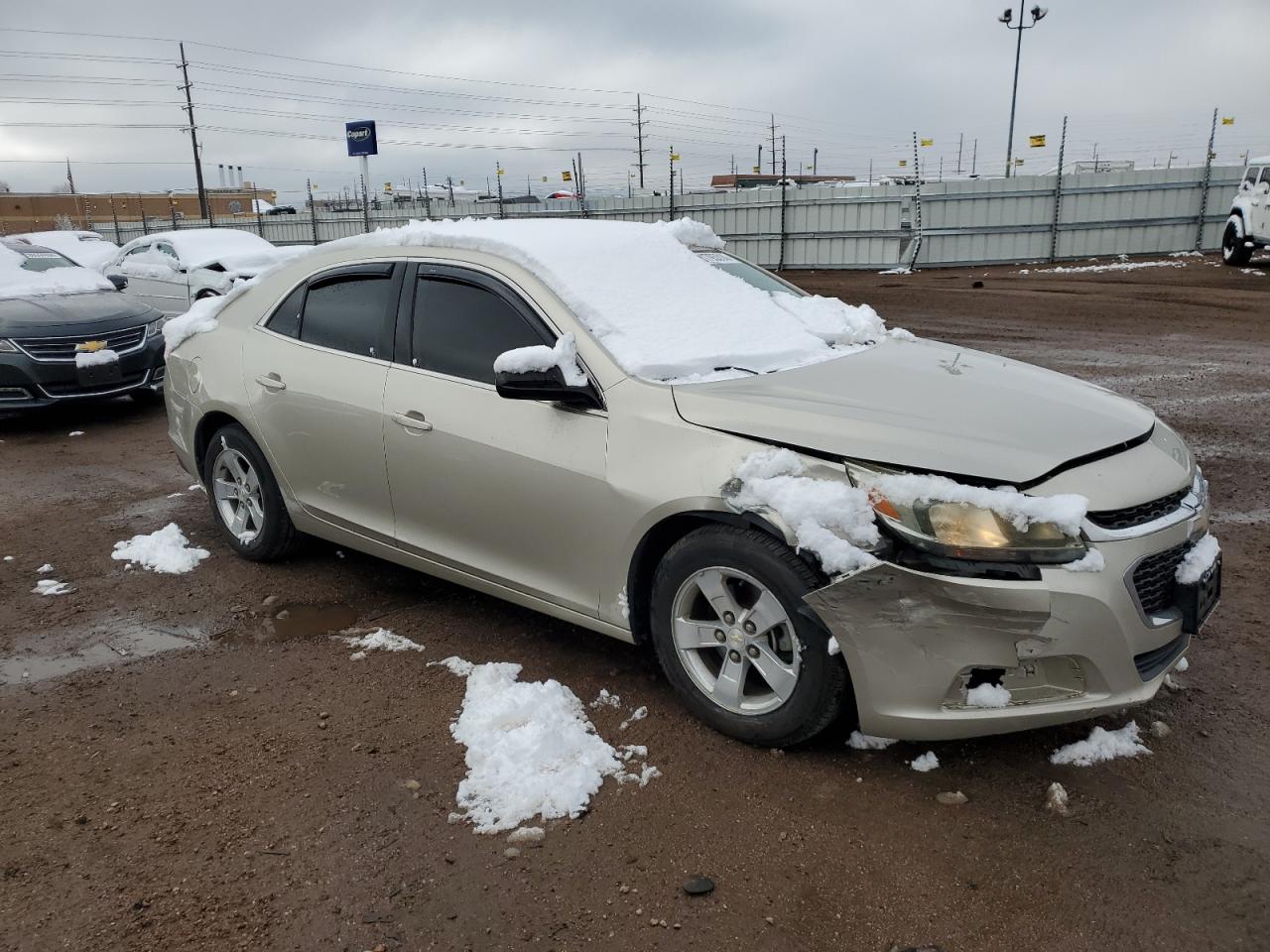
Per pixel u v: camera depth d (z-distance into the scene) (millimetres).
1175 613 2910
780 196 27000
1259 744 3125
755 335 3781
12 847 2719
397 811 2848
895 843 2678
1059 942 2309
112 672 3801
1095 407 3293
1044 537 2639
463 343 3789
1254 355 10852
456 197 36094
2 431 8477
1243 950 2270
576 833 2740
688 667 3234
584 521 3340
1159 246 24984
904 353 3875
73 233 20969
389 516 4086
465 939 2350
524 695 3375
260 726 3355
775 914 2418
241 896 2504
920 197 25281
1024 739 3180
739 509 2902
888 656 2756
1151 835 2688
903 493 2715
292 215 36531
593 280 3688
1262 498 5793
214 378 4805
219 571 4883
